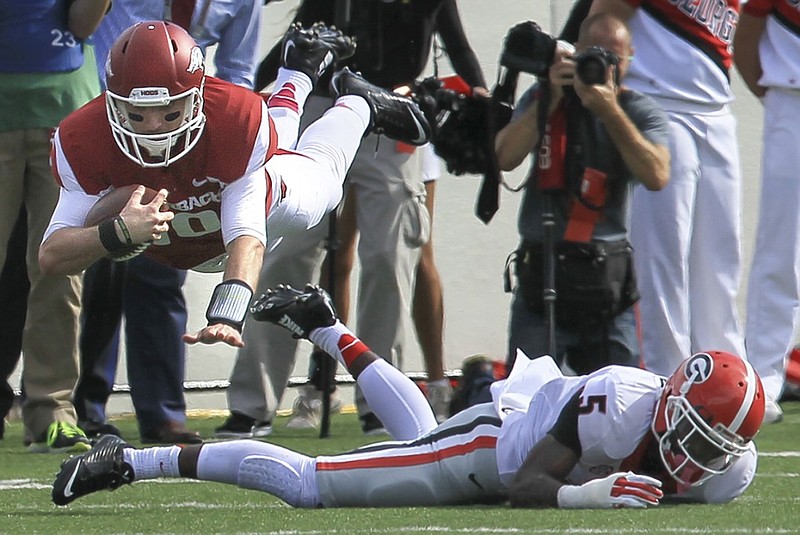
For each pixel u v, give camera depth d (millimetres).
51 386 25000
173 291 25938
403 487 17469
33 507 18234
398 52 25891
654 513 16438
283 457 17656
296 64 21891
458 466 17375
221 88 17859
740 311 37375
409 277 27125
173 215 16844
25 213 27188
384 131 22812
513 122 22359
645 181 21797
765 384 29469
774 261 29469
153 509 17953
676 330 26391
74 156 17406
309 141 21703
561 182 21750
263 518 16641
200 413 33312
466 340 35625
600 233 21906
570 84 21531
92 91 25062
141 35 17094
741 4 29156
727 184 27609
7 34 24234
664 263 26234
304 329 19547
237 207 17609
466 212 35625
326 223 26547
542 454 16703
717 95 27078
